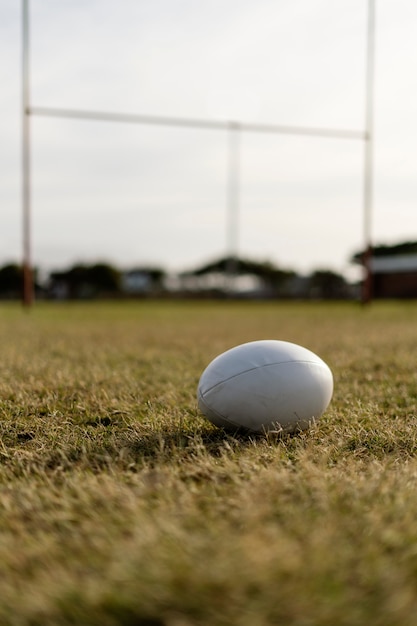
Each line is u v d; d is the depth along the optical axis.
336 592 1.24
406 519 1.59
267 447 2.33
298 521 1.55
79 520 1.64
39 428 2.74
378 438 2.50
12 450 2.38
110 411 3.02
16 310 13.97
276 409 2.47
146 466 2.07
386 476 1.95
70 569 1.36
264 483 1.85
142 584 1.25
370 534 1.50
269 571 1.28
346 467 2.09
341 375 4.05
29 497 1.81
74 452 2.32
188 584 1.24
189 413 2.96
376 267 23.19
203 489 1.84
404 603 1.21
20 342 6.15
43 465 2.15
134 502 1.70
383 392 3.53
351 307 15.58
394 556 1.41
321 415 2.64
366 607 1.20
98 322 9.66
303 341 6.25
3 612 1.22
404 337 6.59
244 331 7.65
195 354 5.15
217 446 2.39
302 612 1.17
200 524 1.56
